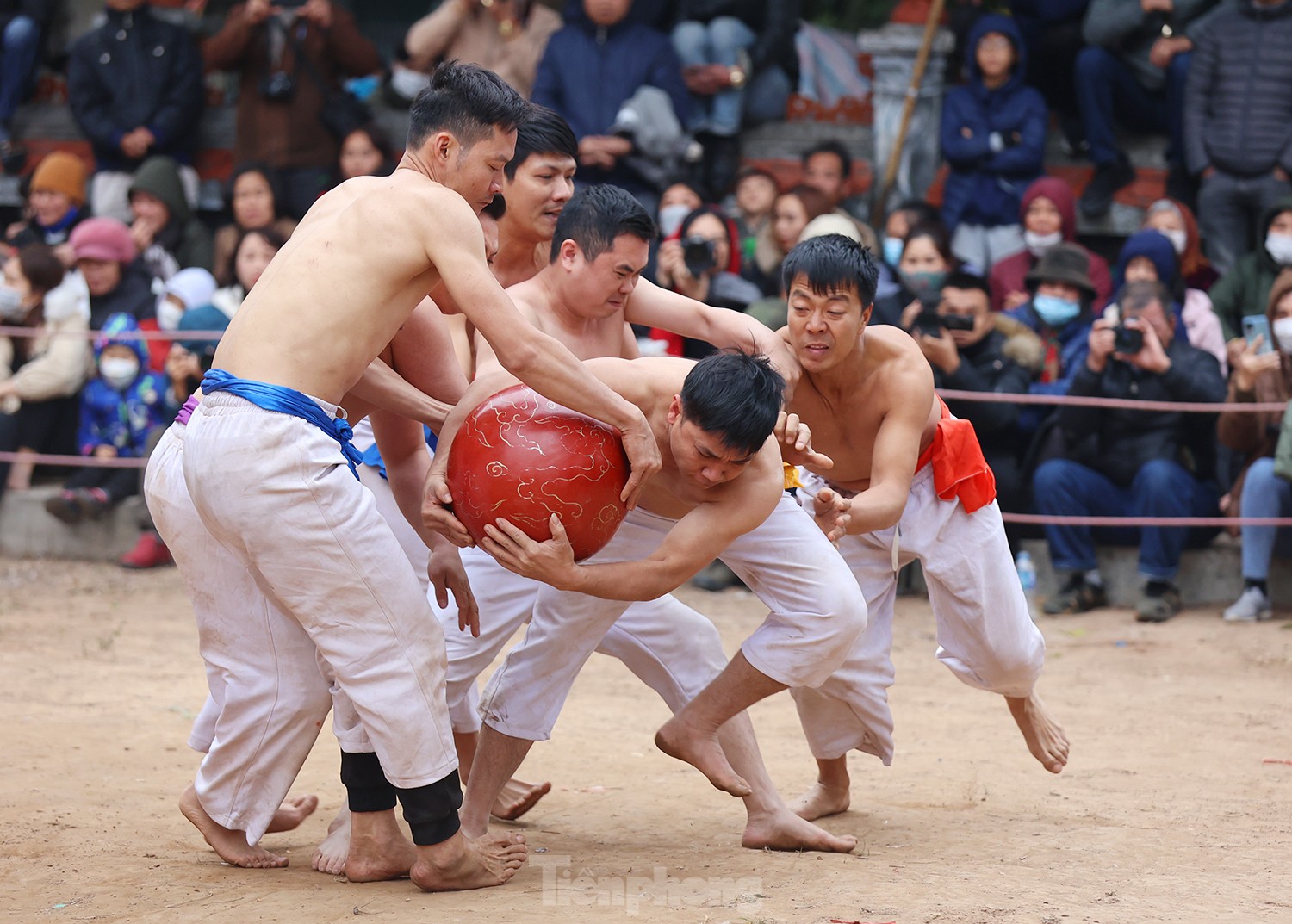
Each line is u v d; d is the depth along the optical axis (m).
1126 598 12.25
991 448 12.22
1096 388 11.78
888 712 6.36
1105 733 8.39
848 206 15.45
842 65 15.62
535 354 4.76
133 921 4.72
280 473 4.75
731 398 4.75
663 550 5.06
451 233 4.85
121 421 13.87
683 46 14.80
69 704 8.60
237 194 14.28
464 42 15.32
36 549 14.07
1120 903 4.86
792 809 6.47
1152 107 14.60
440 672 5.06
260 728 5.15
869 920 4.63
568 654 5.61
